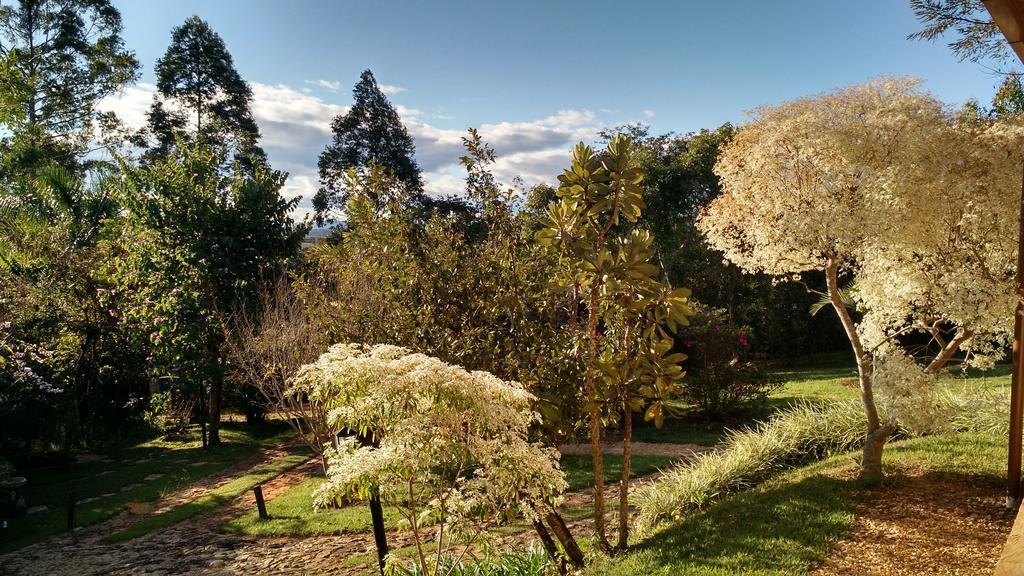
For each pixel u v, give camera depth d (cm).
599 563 514
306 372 450
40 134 2442
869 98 556
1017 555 183
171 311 1575
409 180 3503
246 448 1575
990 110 1030
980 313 466
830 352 2536
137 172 1697
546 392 538
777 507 559
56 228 1769
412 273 588
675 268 2333
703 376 1421
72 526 988
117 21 2825
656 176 2458
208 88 3384
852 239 519
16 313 1534
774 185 573
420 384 385
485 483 435
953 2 943
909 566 422
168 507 1098
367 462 405
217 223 1667
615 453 1175
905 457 653
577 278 538
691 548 499
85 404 1667
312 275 1295
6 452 1343
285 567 741
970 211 499
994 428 738
